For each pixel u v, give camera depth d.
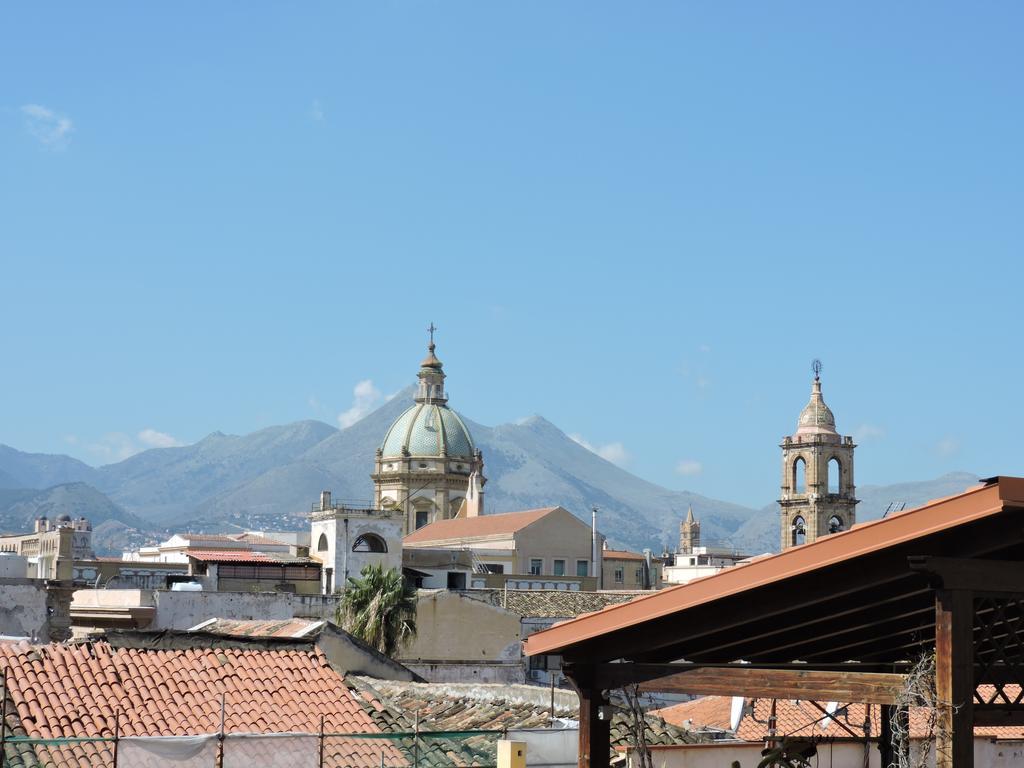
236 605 77.69
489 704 39.88
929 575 15.88
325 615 81.50
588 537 148.88
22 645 34.97
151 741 28.59
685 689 19.31
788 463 178.12
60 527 158.62
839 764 34.78
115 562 109.62
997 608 16.95
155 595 74.69
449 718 37.38
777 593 18.17
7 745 29.34
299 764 30.28
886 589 18.59
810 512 174.75
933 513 15.80
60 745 29.80
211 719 32.78
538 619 84.56
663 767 31.70
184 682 34.41
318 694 35.28
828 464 176.38
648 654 22.12
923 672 16.81
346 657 45.19
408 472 197.50
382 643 77.38
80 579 103.69
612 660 21.12
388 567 110.75
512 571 143.75
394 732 33.62
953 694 15.66
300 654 37.53
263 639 37.56
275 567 103.56
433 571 117.38
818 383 180.75
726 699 51.91
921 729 25.08
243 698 34.25
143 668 34.72
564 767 33.06
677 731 37.56
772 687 18.39
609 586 161.75
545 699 40.44
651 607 18.44
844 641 22.73
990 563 15.92
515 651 81.50
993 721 18.44
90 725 31.42
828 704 42.91
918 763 17.89
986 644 20.72
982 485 15.41
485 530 151.12
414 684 43.53
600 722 20.16
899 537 16.02
